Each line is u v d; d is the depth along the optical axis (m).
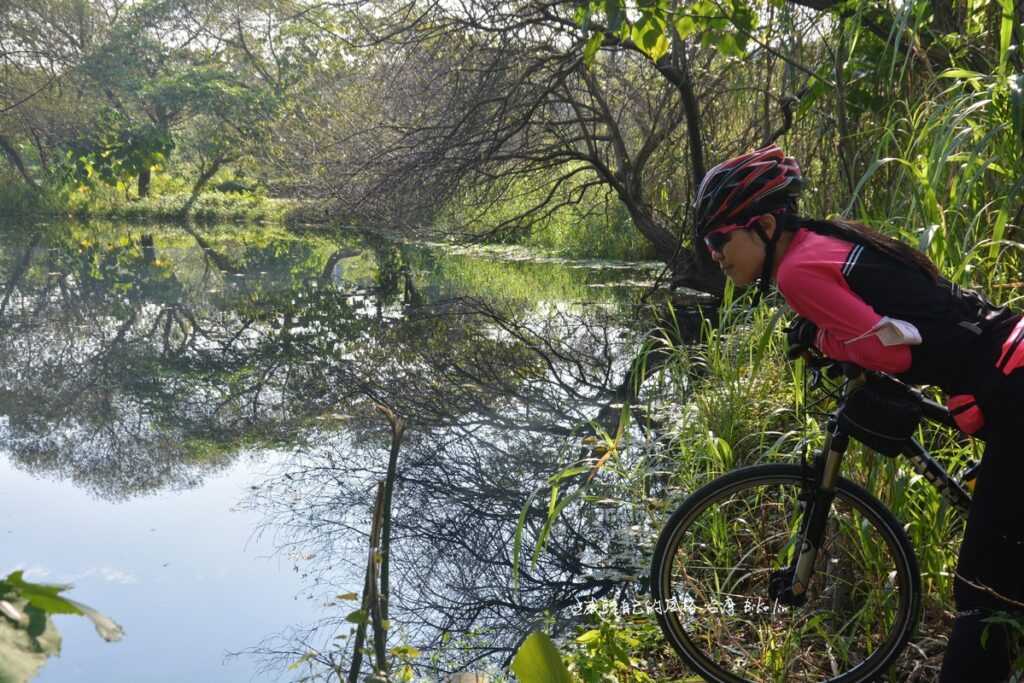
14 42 27.42
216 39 28.41
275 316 10.38
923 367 2.10
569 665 2.71
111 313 10.63
